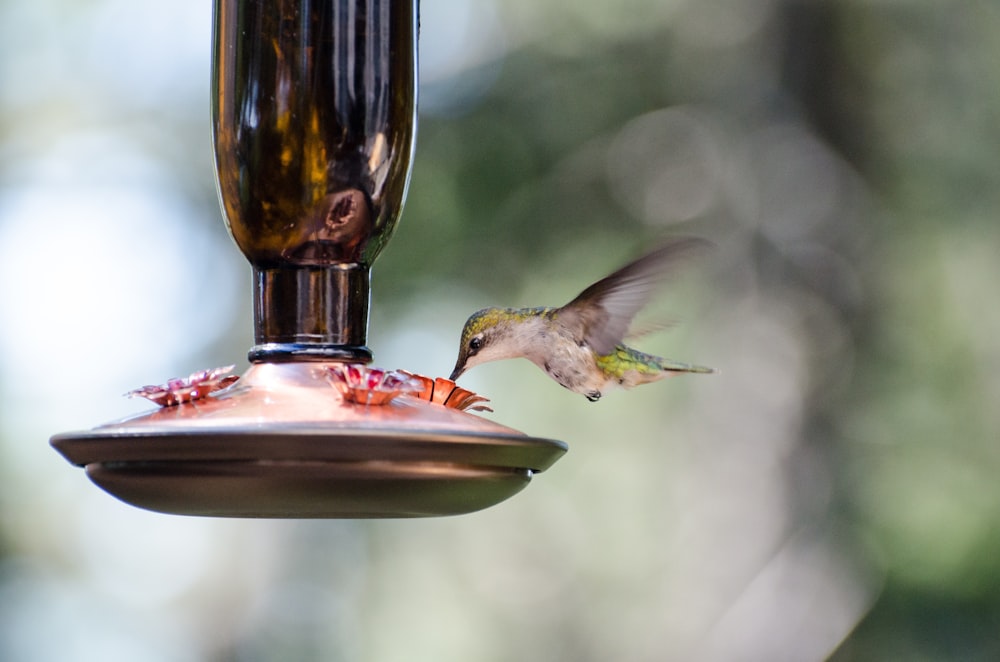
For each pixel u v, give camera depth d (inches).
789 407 502.6
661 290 258.4
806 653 485.7
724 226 506.3
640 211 502.0
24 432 613.0
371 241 174.2
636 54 511.5
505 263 490.0
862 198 513.0
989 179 519.2
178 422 143.6
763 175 509.0
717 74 514.3
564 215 496.1
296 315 169.3
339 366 161.0
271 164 170.7
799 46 514.0
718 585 504.7
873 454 501.0
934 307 518.6
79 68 620.1
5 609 605.6
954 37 522.0
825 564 493.4
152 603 633.6
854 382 502.6
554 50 506.3
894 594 493.4
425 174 488.7
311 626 584.7
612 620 538.0
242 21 173.9
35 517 618.5
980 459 507.8
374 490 145.1
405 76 177.8
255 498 146.6
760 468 504.4
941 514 499.5
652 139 506.9
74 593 625.9
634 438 535.8
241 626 619.2
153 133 603.5
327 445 139.6
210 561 631.8
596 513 541.6
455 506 154.9
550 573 553.9
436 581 573.6
